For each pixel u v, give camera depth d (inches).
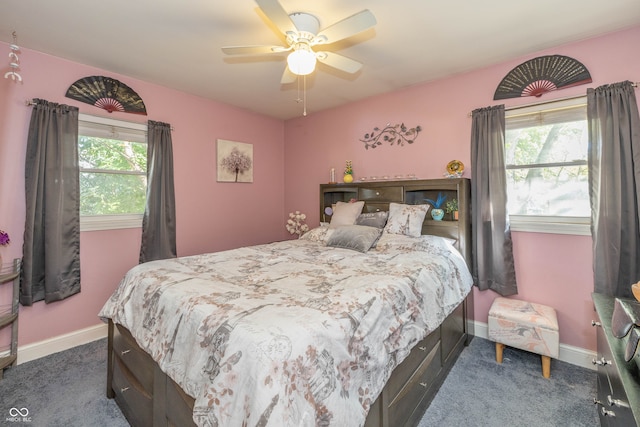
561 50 90.0
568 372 84.4
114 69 104.9
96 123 104.2
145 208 114.7
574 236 90.0
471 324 104.7
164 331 52.9
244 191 152.9
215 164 139.9
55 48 90.3
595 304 65.2
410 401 60.6
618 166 79.2
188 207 130.3
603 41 83.7
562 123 93.1
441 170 114.7
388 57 96.7
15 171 89.1
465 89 108.4
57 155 94.2
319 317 45.1
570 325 90.7
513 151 102.3
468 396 73.9
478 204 103.1
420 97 119.3
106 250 107.4
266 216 164.1
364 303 52.4
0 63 86.0
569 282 90.9
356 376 44.9
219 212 142.2
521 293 99.0
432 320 68.2
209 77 111.9
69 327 99.6
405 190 117.9
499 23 78.2
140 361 60.5
